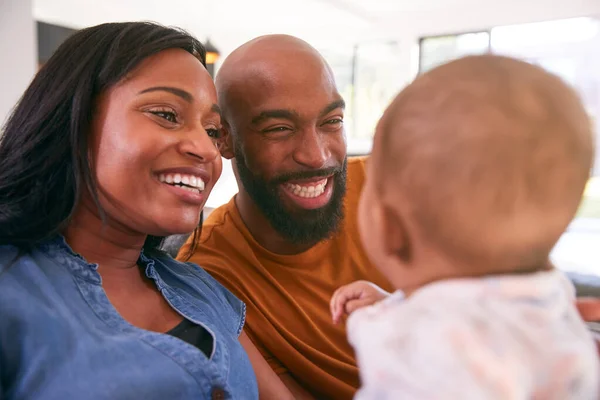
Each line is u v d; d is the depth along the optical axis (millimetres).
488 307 456
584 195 466
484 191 447
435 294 479
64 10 5469
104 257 776
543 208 448
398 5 6523
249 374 823
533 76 468
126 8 6102
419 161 474
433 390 428
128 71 722
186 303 827
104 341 646
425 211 477
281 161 1049
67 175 728
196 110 775
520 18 6074
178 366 672
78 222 760
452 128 459
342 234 1180
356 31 7375
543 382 438
